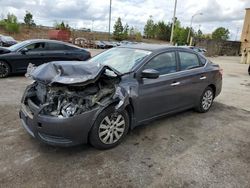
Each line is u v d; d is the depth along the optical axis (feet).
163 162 11.59
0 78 28.40
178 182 10.18
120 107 11.96
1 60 28.22
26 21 237.04
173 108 15.99
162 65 15.03
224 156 12.48
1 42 86.43
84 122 11.20
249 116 19.08
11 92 22.21
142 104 13.65
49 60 31.24
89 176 10.28
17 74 30.94
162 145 13.26
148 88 13.82
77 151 12.14
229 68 59.11
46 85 11.42
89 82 11.10
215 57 109.29
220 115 18.83
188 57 17.17
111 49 16.89
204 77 17.94
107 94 11.94
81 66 11.96
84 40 141.79
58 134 10.82
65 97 11.12
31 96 12.88
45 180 9.89
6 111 17.11
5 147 12.16
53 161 11.21
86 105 11.35
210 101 19.39
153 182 10.11
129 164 11.27
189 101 17.20
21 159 11.23
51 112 11.07
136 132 14.69
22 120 12.97
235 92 28.37
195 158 12.11
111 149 12.53
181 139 14.14
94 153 12.04
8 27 197.06
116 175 10.43
